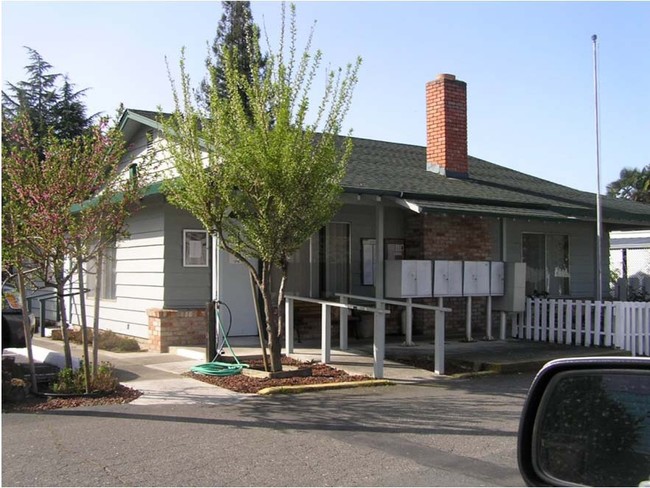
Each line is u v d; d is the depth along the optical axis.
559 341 14.33
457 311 16.08
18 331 10.40
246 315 13.92
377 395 9.20
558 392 2.74
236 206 9.37
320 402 8.63
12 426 7.23
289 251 9.70
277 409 8.17
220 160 9.46
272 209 9.42
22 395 8.50
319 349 12.88
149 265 13.87
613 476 2.53
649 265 28.03
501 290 14.49
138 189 9.09
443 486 5.51
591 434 2.61
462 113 16.25
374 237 15.42
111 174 9.04
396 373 10.86
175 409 8.09
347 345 13.34
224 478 5.64
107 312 15.59
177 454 6.27
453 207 12.35
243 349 12.48
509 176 18.73
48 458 6.11
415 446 6.66
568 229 18.11
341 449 6.51
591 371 2.67
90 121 40.00
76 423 7.36
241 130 9.30
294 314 14.01
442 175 15.89
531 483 2.70
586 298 18.34
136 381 9.88
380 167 14.95
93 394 8.70
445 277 13.62
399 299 15.19
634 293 22.34
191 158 9.52
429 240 15.34
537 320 14.72
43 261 8.80
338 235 14.95
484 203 13.64
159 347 13.05
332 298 14.66
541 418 2.75
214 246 11.95
